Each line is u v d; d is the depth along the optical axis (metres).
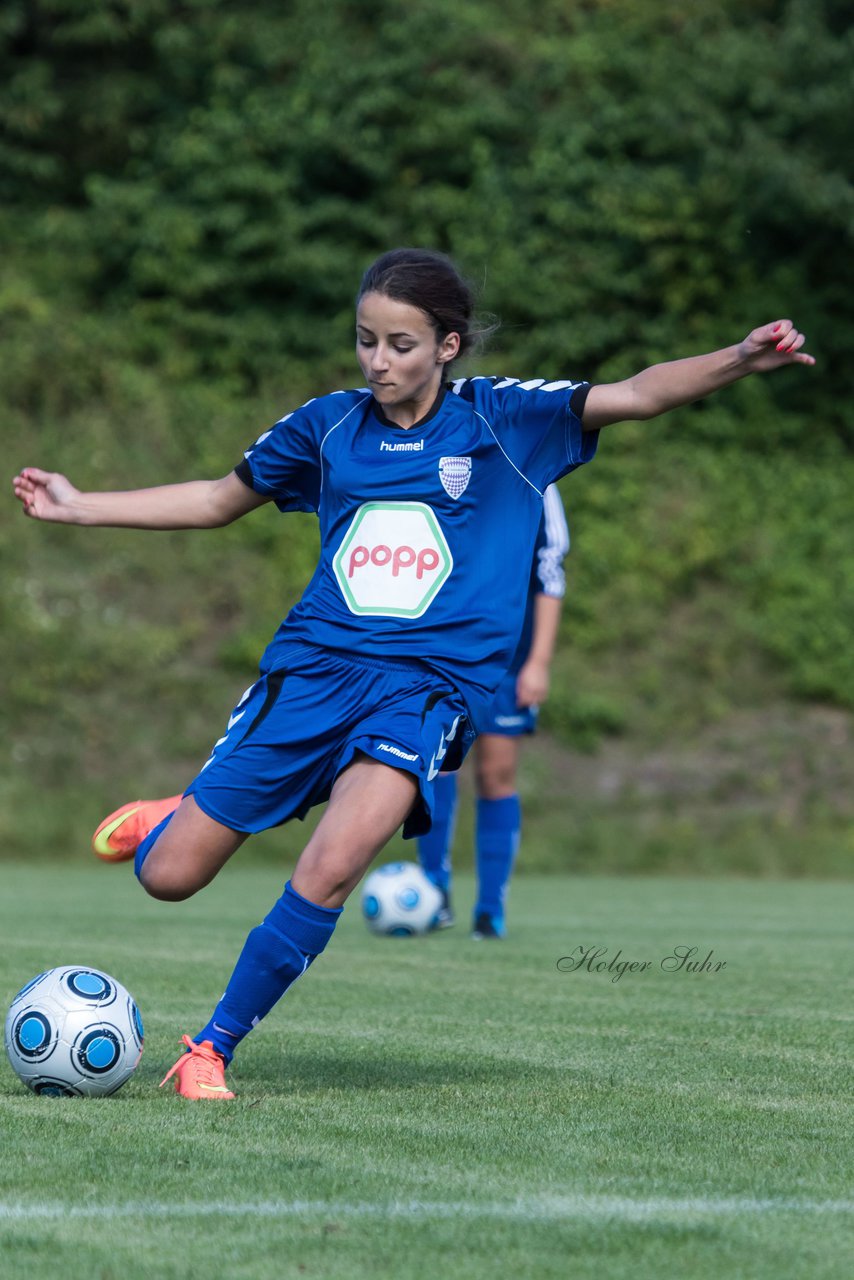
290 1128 9.99
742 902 37.25
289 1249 7.13
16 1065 11.24
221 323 68.62
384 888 26.62
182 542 60.44
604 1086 11.95
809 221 70.06
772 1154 9.44
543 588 25.23
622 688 58.56
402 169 71.75
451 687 11.67
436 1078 12.23
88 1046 11.12
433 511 11.84
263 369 68.69
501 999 17.78
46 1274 6.73
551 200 71.06
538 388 12.16
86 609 57.16
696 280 70.44
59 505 12.79
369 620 11.73
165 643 56.50
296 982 19.27
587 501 64.56
